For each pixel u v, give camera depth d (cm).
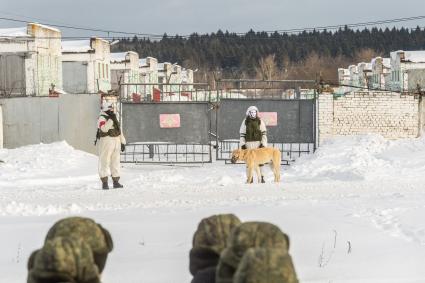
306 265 945
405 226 1273
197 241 411
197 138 3647
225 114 3672
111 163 2356
